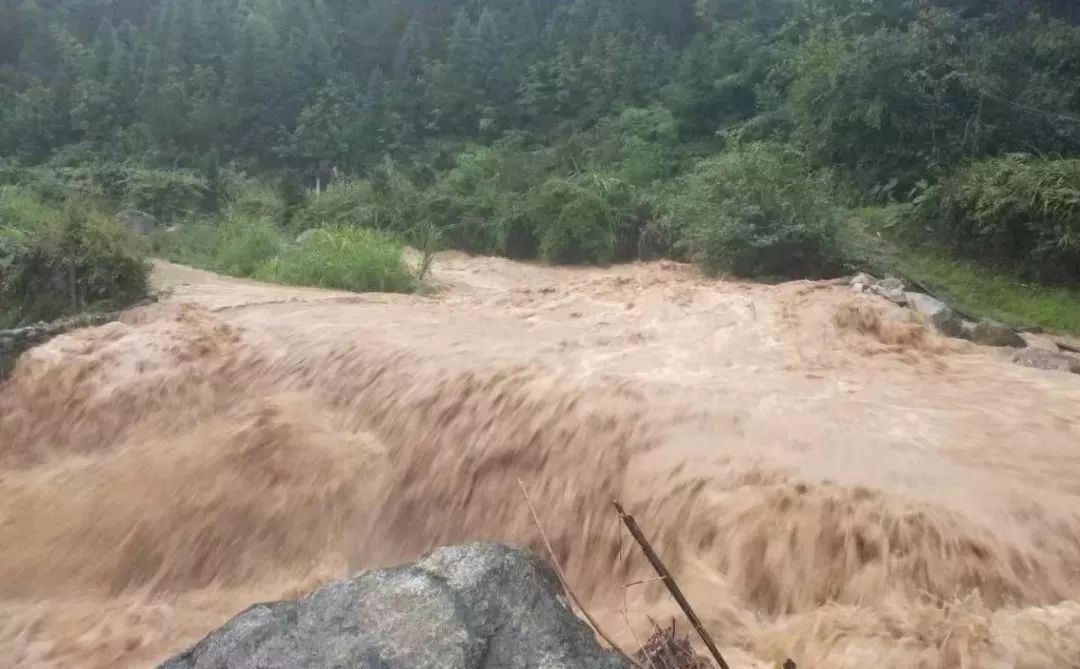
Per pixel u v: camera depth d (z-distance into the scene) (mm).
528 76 28578
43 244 12750
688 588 6008
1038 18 19141
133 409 9758
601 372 8555
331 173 27656
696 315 10844
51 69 31938
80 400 9969
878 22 20750
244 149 29297
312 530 8047
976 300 13039
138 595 7938
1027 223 13500
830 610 5469
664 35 28938
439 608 3684
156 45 31203
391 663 3455
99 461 9367
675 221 17422
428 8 31812
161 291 13492
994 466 6617
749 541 6066
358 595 3801
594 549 6832
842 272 13930
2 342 10812
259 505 8273
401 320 11180
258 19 31594
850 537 5879
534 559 4121
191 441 9109
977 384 8414
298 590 7598
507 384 8320
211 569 8047
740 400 7844
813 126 18844
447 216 22219
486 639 3605
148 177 24688
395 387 8820
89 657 7047
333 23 32250
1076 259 13086
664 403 7750
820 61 19141
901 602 5492
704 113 24125
